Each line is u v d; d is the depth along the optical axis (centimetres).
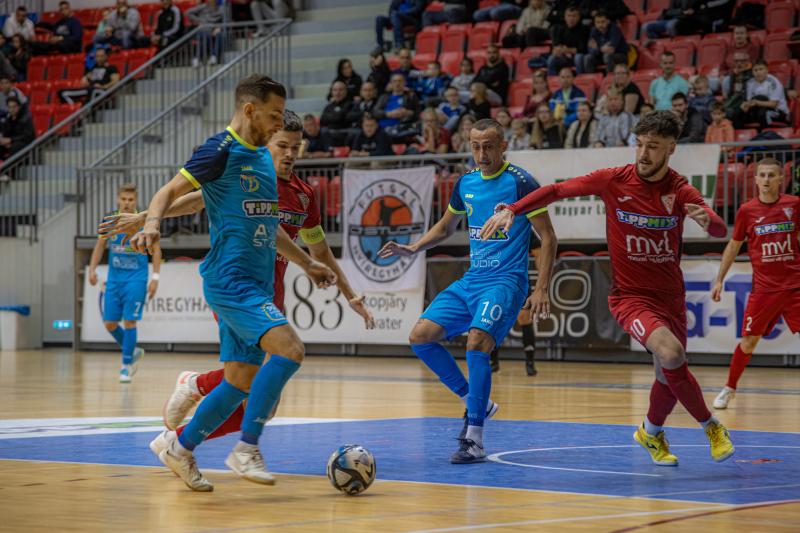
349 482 609
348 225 2225
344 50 2961
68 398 1330
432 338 843
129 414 1127
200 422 630
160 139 2720
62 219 2705
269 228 654
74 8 3525
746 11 2455
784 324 1933
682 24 2491
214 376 698
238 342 643
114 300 1616
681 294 766
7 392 1423
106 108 3019
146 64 2894
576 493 619
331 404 1249
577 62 2473
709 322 1980
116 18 3219
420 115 2452
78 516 542
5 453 804
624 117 2161
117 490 632
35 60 3291
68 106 3033
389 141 2345
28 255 2725
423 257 2172
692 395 722
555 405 1236
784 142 1925
